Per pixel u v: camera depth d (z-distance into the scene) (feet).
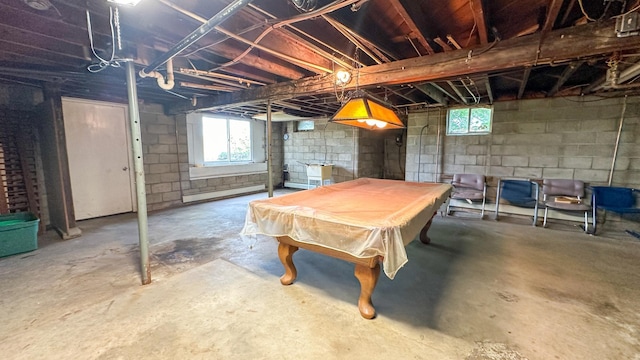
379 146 25.77
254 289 7.91
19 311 6.78
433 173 17.60
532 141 14.65
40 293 7.60
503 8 6.84
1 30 6.94
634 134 12.51
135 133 7.82
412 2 6.16
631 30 6.02
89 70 9.63
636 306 7.01
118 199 16.39
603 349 5.55
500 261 9.82
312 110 20.81
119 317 6.58
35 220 10.74
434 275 8.79
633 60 8.70
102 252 10.55
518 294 7.62
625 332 6.04
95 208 15.49
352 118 9.57
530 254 10.42
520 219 15.21
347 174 23.47
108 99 15.53
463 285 8.14
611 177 13.11
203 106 15.74
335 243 6.27
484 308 6.98
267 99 12.83
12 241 10.14
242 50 8.91
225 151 22.95
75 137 14.56
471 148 16.29
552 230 13.37
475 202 16.42
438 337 5.94
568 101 13.65
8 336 5.90
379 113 9.82
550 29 6.85
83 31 7.54
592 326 6.25
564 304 7.12
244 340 5.85
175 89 13.83
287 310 6.92
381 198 9.12
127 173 16.70
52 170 12.35
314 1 5.25
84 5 5.99
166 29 6.98
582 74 12.06
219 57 9.73
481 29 6.88
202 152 21.13
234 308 6.99
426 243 11.60
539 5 6.87
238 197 22.65
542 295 7.55
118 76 10.95
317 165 22.16
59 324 6.31
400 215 6.61
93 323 6.36
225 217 16.02
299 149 26.27
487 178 16.02
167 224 14.49
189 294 7.61
